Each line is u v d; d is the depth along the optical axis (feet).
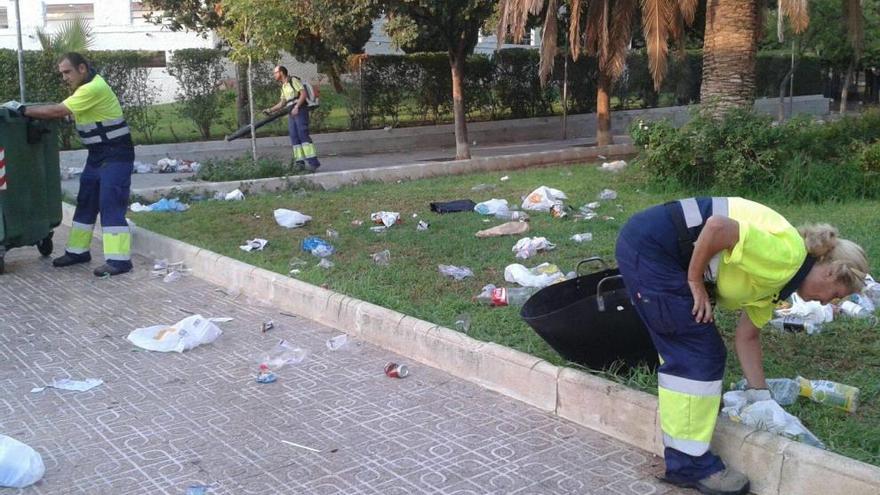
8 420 15.38
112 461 13.70
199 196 39.17
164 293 24.36
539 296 16.56
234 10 42.75
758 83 95.09
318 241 27.32
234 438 14.56
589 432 14.66
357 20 50.11
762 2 41.55
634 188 38.78
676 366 12.28
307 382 17.19
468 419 15.21
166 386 17.06
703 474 12.30
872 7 74.95
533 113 76.13
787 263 11.64
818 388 14.24
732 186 35.68
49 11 93.86
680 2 40.40
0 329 20.92
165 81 60.18
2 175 25.93
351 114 66.74
